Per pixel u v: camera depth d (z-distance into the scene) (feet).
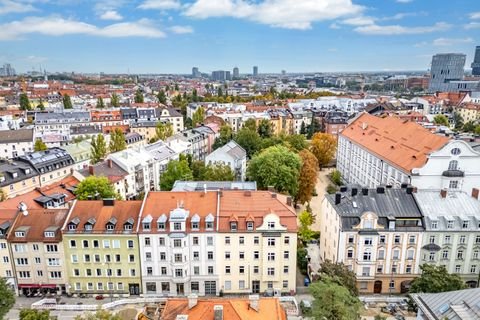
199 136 578.66
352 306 180.45
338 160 554.87
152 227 242.17
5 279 219.41
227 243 244.22
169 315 166.71
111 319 171.12
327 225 281.13
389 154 385.09
